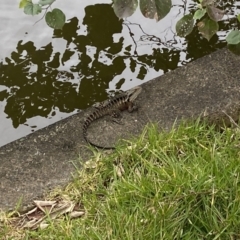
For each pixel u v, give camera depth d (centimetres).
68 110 734
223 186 492
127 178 521
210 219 472
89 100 745
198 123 583
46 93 760
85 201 509
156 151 545
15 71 792
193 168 516
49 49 827
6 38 840
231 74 654
